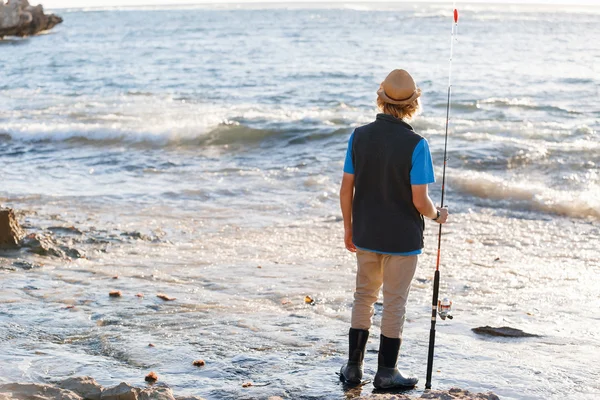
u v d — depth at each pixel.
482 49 45.19
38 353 4.50
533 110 19.59
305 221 9.42
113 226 8.83
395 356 3.97
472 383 4.03
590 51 42.38
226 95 25.69
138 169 13.32
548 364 4.33
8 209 7.41
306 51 46.56
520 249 7.99
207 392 3.93
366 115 18.78
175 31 79.12
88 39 69.00
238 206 10.30
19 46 61.53
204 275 6.63
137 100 24.64
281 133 15.97
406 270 3.87
